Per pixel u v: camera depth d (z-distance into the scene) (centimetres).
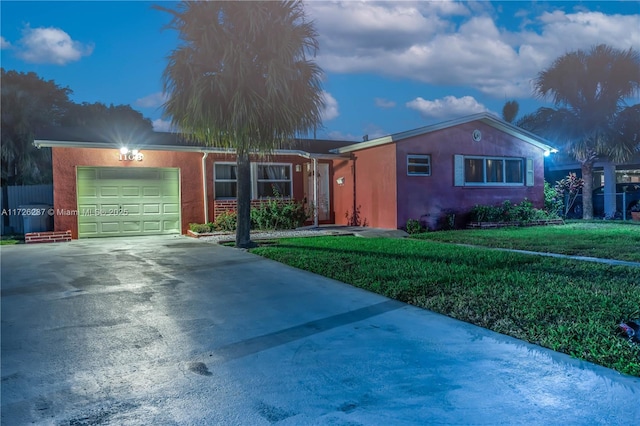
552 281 654
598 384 331
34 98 1942
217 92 975
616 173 2055
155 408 306
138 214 1436
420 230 1438
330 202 1738
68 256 984
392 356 396
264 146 1042
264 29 995
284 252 990
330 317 522
